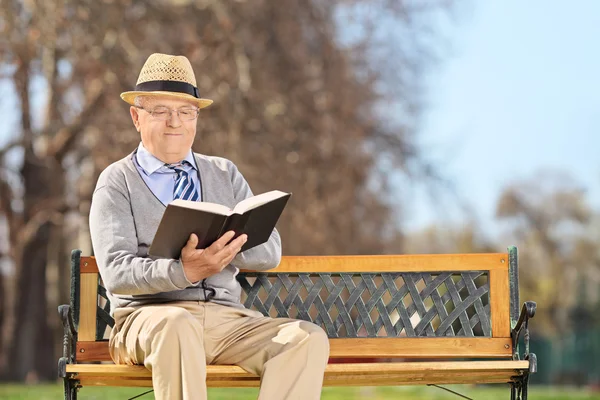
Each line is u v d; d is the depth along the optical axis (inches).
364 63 1883.6
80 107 1749.5
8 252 1990.7
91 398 977.5
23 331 2148.1
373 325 518.3
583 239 3954.2
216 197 481.4
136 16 1675.7
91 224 459.8
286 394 430.3
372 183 1903.3
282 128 1749.5
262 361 446.3
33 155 1918.1
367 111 1894.7
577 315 3878.0
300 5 1788.9
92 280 507.2
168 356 415.8
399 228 1955.0
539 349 3693.4
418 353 512.4
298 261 523.2
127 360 450.6
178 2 1688.0
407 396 1170.6
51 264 2230.6
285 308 520.4
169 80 473.4
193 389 412.5
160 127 470.0
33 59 1727.4
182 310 424.2
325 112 1793.8
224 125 1665.8
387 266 522.0
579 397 1188.5
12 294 2225.6
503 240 3417.8
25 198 1969.7
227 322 458.9
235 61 1694.1
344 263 522.9
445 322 516.1
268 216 441.1
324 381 484.7
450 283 519.8
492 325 514.3
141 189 465.1
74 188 1934.1
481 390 1333.7
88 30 1640.0
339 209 1817.2
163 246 420.5
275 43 1785.2
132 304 460.8
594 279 3964.1
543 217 3481.8
